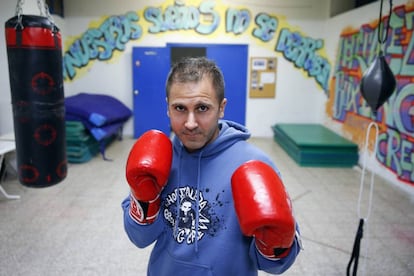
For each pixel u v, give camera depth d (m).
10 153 4.00
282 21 6.20
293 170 4.56
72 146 4.73
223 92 0.87
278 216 0.69
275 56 6.32
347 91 5.31
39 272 2.22
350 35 5.23
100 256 2.42
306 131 5.65
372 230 2.84
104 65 6.31
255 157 0.92
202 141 0.87
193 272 0.90
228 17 6.16
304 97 6.50
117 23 6.16
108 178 4.15
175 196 0.97
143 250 2.51
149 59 6.08
